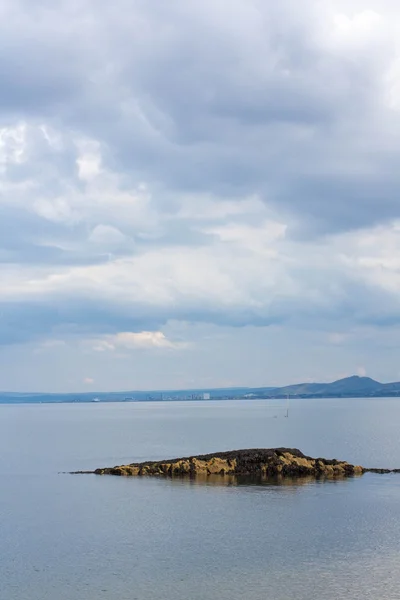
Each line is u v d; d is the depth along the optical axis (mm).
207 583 50594
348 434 198625
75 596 48344
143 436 198875
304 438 183625
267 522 69312
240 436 193375
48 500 82500
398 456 136125
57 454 145625
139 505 78438
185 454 142250
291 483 93312
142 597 48000
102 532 65938
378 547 59688
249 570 53562
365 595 47562
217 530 66188
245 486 90875
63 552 59031
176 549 59656
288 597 47406
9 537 64250
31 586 50406
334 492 85812
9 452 151250
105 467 119000
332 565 54562
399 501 79688
